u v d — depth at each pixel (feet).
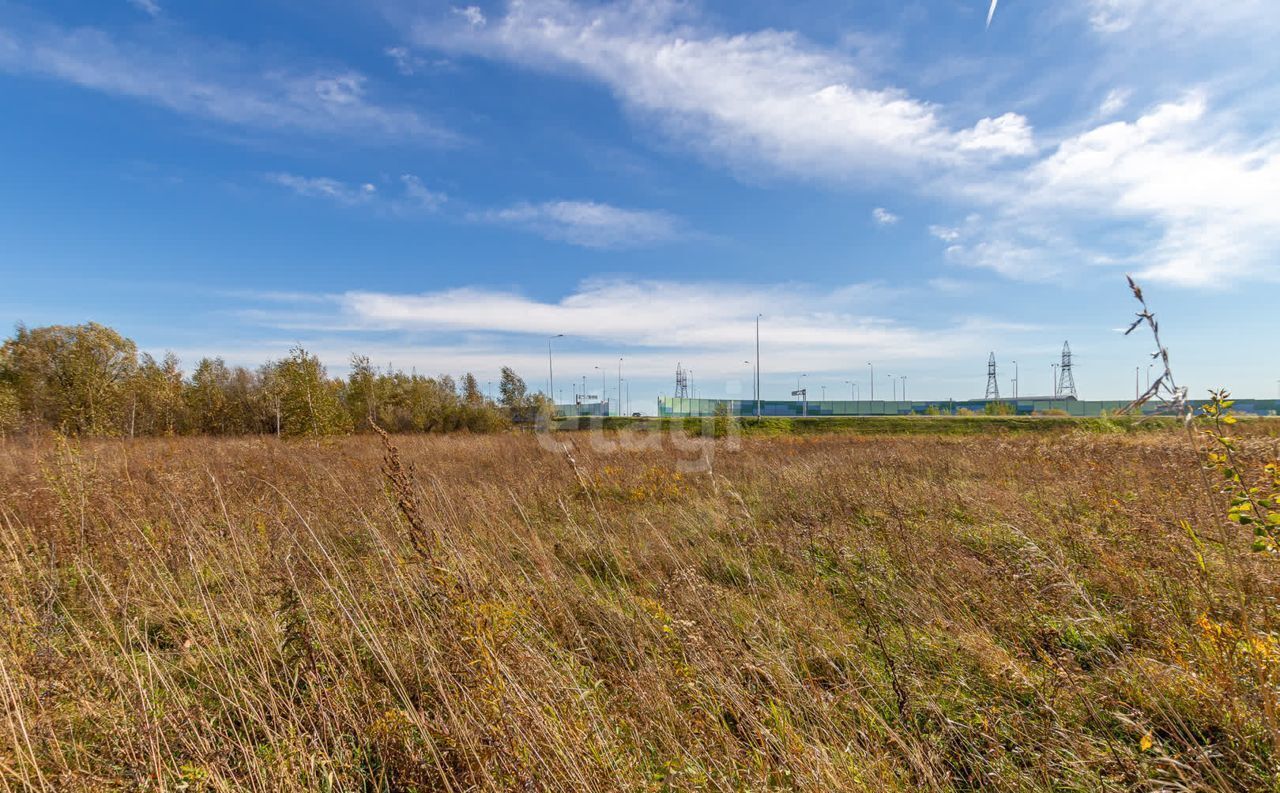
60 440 20.53
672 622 11.25
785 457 42.78
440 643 9.63
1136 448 33.83
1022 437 53.06
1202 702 8.61
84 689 9.16
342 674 10.21
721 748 8.29
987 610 12.57
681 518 22.97
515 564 14.83
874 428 101.45
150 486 22.00
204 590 12.47
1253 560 11.33
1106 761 7.84
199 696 10.03
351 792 7.75
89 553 15.12
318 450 45.34
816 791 7.19
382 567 12.84
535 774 7.29
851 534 17.95
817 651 11.25
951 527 19.62
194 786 7.21
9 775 7.40
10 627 10.61
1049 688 9.42
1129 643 11.02
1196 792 7.15
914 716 9.36
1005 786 8.00
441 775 7.54
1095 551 15.42
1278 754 7.02
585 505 24.64
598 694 9.91
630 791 7.30
